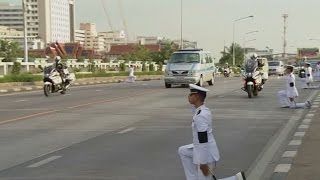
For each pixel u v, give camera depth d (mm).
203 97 6305
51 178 8266
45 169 8961
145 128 14375
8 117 17078
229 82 45969
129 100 24406
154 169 8969
